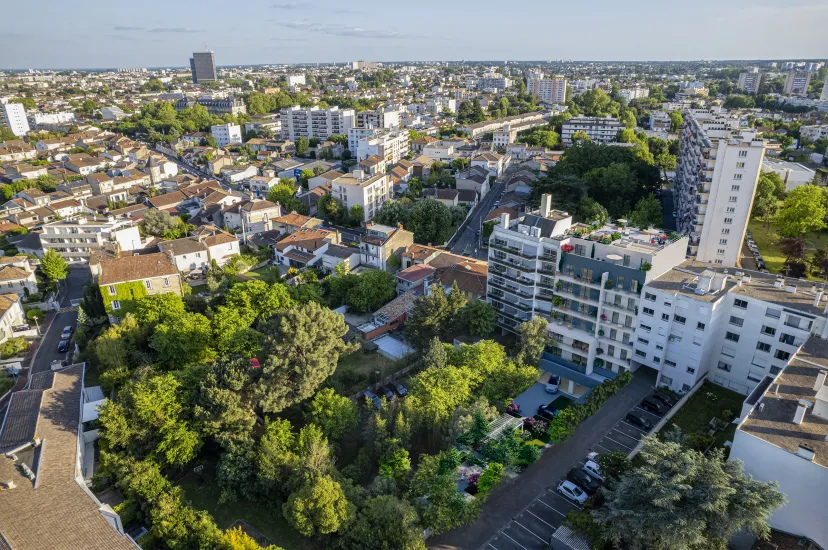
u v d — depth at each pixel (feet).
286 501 224.74
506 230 333.01
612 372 310.86
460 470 236.84
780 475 185.57
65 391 271.90
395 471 234.17
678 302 273.95
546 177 633.61
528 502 227.61
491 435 243.19
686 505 177.27
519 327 329.93
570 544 198.80
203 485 246.27
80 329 370.73
